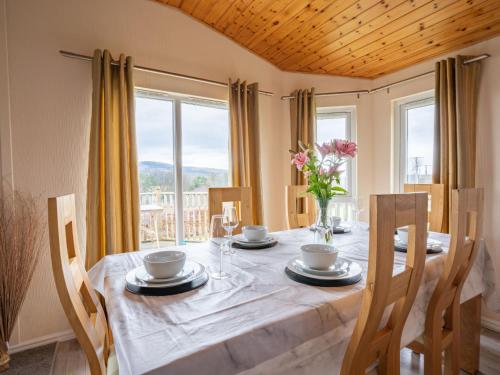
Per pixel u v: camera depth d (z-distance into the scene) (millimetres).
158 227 2805
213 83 2732
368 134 3266
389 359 945
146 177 2602
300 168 1506
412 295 914
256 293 907
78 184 2133
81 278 1103
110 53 2240
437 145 2480
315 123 3152
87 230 2043
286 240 1682
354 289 935
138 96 2514
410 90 2889
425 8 2047
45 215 2006
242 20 2576
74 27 2113
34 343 1963
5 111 1854
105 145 2074
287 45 2801
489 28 2135
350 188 3379
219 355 630
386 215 760
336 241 1641
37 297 1987
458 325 1342
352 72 3156
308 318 784
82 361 1808
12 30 1900
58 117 2055
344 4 2156
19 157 1923
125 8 2320
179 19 2584
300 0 2191
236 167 2783
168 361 575
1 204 1794
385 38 2469
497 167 2193
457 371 1349
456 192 1118
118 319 745
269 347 710
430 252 1335
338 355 848
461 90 2287
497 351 1876
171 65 2539
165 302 845
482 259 1592
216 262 1253
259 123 2965
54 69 2039
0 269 1722
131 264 1230
